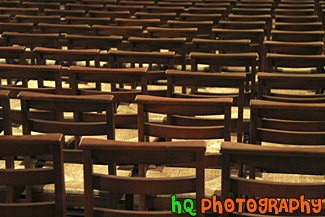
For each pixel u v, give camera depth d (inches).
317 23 252.7
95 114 140.3
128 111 186.5
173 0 367.2
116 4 350.6
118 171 138.5
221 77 141.9
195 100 118.0
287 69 239.6
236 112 180.5
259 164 90.3
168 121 133.6
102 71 147.2
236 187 91.4
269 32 277.7
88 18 269.4
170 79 145.1
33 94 121.0
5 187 129.5
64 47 268.1
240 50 201.3
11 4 337.1
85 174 94.0
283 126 124.0
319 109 115.5
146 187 93.3
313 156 87.7
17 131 166.6
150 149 91.0
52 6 333.1
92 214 96.0
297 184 89.5
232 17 275.0
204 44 202.8
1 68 152.7
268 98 147.1
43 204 96.1
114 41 210.4
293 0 391.5
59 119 151.9
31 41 217.6
